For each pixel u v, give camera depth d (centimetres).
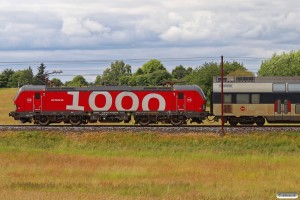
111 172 3609
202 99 5719
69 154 4556
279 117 5484
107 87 5841
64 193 2762
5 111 11069
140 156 4478
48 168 3769
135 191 2925
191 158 4338
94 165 3916
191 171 3669
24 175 3481
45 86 5912
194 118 5803
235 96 5516
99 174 3541
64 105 5844
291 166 3888
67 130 5275
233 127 5338
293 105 5459
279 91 5475
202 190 2969
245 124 5638
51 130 5306
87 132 5234
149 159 4250
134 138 5075
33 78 17388
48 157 4312
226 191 2934
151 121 5822
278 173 3569
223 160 4216
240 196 2789
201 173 3581
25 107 5878
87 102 5825
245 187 3058
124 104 5794
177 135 5081
